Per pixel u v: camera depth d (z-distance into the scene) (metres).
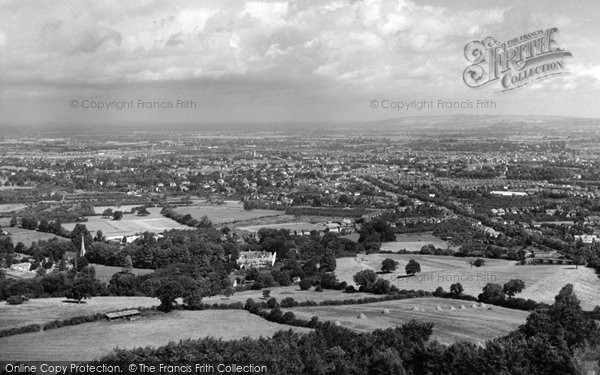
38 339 138.00
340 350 124.62
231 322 153.25
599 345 135.12
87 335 141.38
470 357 120.69
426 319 155.88
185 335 141.12
